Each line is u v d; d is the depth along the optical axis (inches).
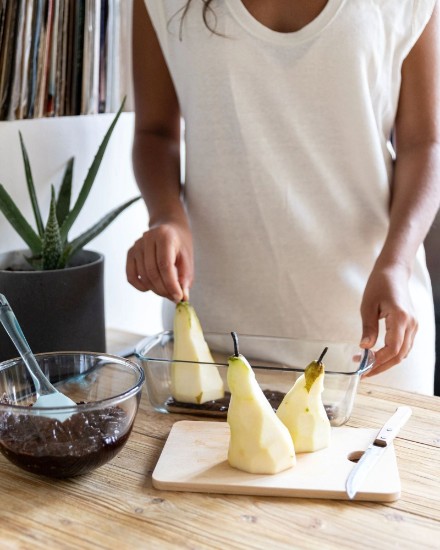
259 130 44.8
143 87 49.1
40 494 29.5
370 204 45.8
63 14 48.8
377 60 43.3
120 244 61.9
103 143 46.4
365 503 28.9
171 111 50.0
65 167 53.9
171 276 39.1
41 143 51.8
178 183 48.8
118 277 62.2
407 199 43.7
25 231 45.8
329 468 30.9
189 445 33.1
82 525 27.4
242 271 47.6
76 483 30.4
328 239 46.3
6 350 42.3
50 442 29.2
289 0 42.8
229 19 43.4
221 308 48.4
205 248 48.2
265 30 43.0
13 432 29.8
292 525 27.4
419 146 45.1
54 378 35.3
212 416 36.6
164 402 37.1
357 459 32.1
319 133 44.6
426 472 31.2
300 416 32.1
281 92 44.0
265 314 47.9
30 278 41.4
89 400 35.2
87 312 43.6
